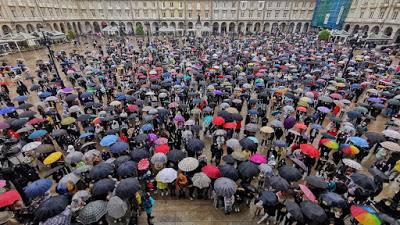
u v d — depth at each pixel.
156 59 31.67
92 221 6.93
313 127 13.08
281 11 74.62
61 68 30.14
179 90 18.48
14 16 51.00
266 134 14.76
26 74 25.09
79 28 75.00
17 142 11.80
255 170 8.81
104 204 7.42
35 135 11.62
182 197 9.74
